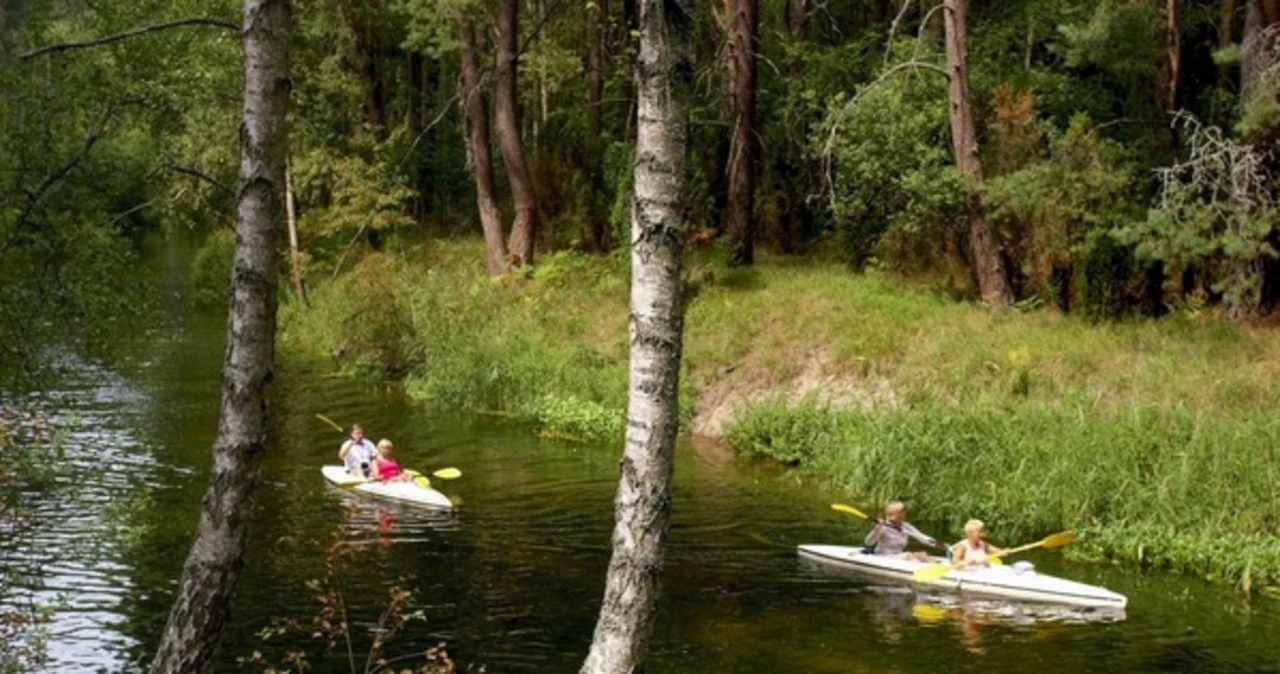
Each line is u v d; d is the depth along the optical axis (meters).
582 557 14.20
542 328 25.86
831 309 23.52
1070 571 14.33
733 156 28.02
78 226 9.85
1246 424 15.75
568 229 32.31
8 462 9.18
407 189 34.06
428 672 8.72
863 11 34.91
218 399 23.66
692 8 5.38
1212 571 14.08
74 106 9.76
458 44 28.75
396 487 16.94
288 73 6.34
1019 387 19.03
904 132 24.33
